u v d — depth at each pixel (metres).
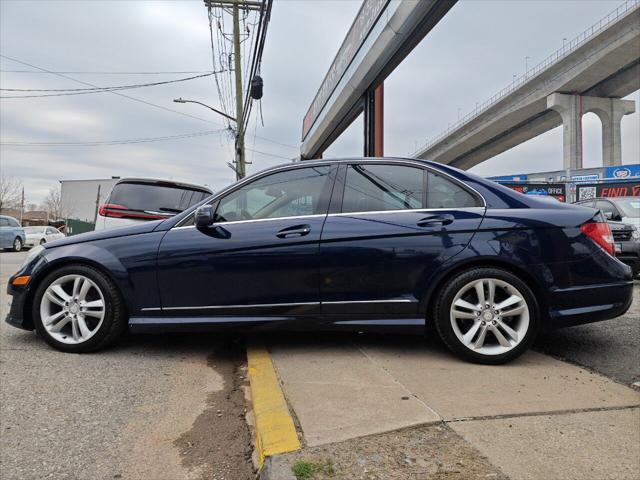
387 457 2.02
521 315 3.28
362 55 11.72
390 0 9.51
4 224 20.77
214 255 3.54
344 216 3.52
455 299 3.32
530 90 43.81
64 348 3.79
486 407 2.53
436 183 3.57
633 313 4.96
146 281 3.63
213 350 3.99
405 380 2.96
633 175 18.50
